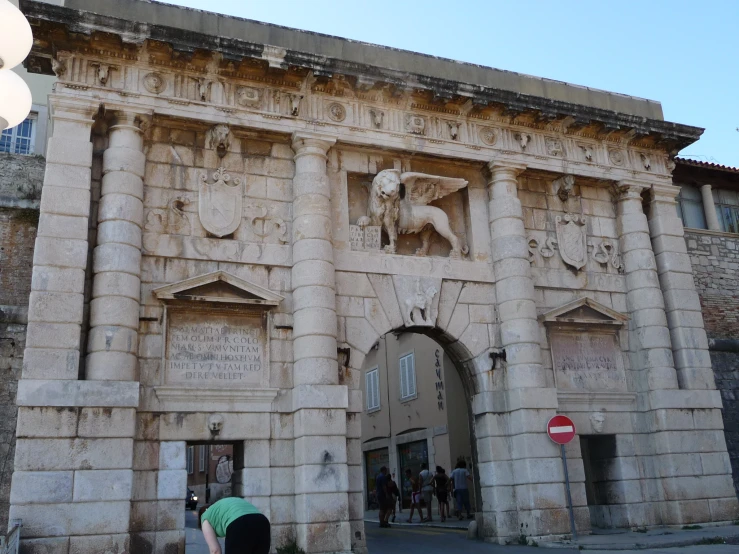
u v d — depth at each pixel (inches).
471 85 818.2
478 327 800.3
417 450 1326.3
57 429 598.9
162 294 674.2
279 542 658.8
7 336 778.8
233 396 676.7
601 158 899.4
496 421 776.3
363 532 689.0
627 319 871.7
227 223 724.7
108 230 664.4
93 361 629.0
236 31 770.2
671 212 922.1
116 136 694.5
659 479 816.3
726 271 1075.9
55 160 665.6
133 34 695.7
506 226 822.5
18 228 842.2
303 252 726.5
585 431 808.3
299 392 682.8
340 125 776.9
